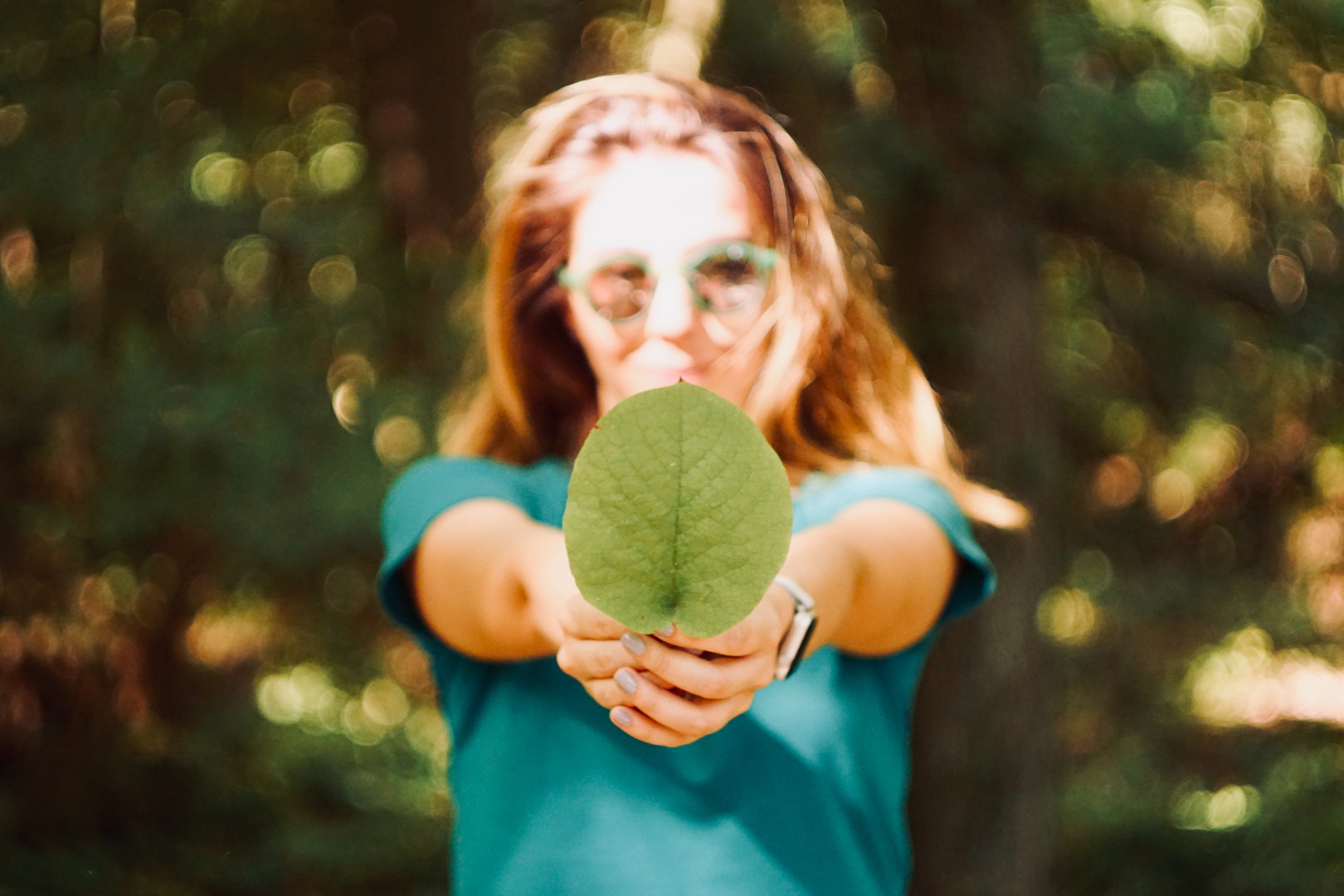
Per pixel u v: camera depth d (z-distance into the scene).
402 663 8.11
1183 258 6.76
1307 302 7.11
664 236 1.61
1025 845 5.17
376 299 6.47
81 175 5.23
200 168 6.25
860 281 1.97
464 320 5.57
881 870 1.65
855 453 1.93
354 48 6.85
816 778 1.57
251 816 6.09
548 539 1.44
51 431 5.01
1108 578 8.73
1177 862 6.57
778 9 5.90
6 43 5.54
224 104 6.31
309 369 5.76
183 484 5.05
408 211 6.75
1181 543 9.08
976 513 2.05
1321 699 8.67
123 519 5.05
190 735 6.20
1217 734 8.31
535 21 7.16
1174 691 8.67
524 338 1.95
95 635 5.60
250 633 6.51
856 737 1.62
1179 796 7.43
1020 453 5.05
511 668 1.64
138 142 5.54
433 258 6.60
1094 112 5.21
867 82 5.59
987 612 5.13
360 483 5.23
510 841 1.57
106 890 5.23
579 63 7.04
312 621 6.51
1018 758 5.16
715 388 1.68
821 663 1.62
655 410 0.87
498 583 1.46
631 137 1.68
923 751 5.18
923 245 5.05
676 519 0.86
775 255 1.63
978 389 5.01
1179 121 5.77
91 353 5.10
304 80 6.76
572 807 1.55
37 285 5.38
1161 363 8.12
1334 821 6.61
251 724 6.64
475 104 7.09
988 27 5.02
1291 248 7.31
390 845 6.45
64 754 5.59
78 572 5.37
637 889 1.51
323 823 6.46
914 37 5.00
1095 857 6.69
